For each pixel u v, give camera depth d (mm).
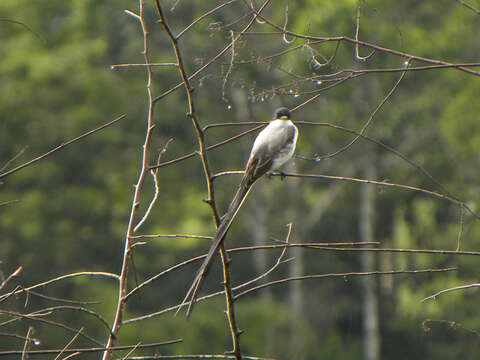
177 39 4922
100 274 5320
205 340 19406
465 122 19688
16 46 20641
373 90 20453
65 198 20250
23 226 19625
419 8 20484
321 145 22422
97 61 21641
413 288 22219
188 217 21859
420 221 22203
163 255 21516
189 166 22297
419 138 21781
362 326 25125
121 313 5172
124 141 21266
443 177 21406
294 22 16469
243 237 25469
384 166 22359
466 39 19938
